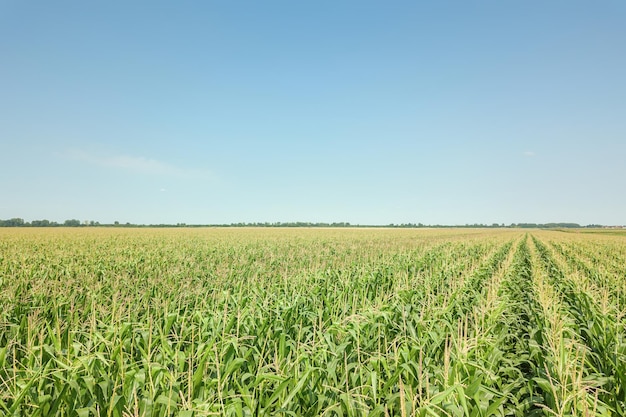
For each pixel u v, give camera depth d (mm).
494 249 28078
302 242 33062
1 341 6574
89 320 6441
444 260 18109
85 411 3727
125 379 4094
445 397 3936
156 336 5594
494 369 5422
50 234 43531
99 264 15258
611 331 6223
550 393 4504
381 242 34812
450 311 7816
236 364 4469
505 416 4875
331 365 4746
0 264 15289
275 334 6164
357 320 5918
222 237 41000
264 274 14781
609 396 4797
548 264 19641
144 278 13234
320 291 9953
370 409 4230
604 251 27594
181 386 4406
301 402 4320
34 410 3756
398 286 9617
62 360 4594
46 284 10438
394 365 4844
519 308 9812
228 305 8289
